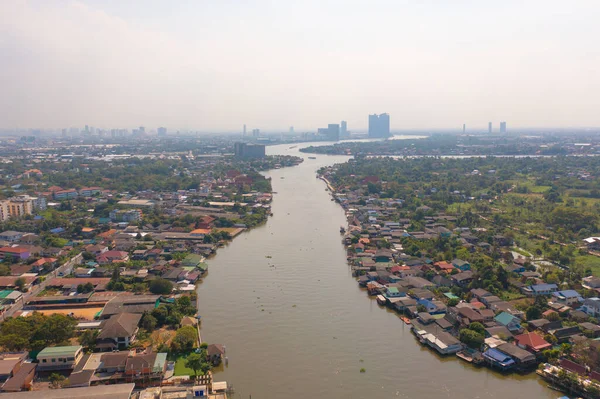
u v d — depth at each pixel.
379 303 126.19
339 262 161.88
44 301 122.19
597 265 153.50
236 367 94.00
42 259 154.88
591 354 90.56
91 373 85.50
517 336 101.56
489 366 94.31
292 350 100.88
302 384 88.44
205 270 151.50
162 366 87.62
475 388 87.81
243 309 121.75
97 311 118.50
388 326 112.94
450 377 91.38
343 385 88.31
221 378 90.06
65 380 84.69
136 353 96.12
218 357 95.69
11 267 147.75
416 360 97.69
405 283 135.25
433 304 117.75
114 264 153.38
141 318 109.81
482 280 133.50
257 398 83.81
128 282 138.88
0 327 102.62
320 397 84.56
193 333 100.38
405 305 119.50
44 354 89.19
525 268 147.62
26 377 83.31
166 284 129.75
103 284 134.50
